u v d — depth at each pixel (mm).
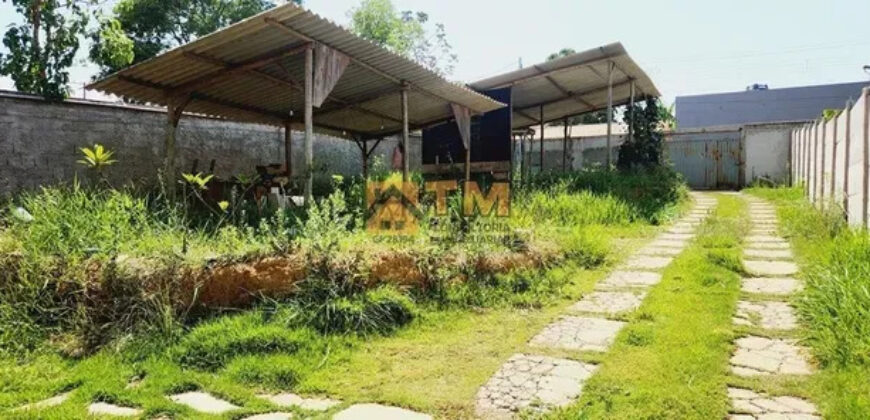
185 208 5512
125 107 8633
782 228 7344
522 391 2670
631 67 11859
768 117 24172
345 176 12273
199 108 8695
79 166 8031
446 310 4117
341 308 3662
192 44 5852
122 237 4082
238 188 7953
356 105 9680
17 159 7410
